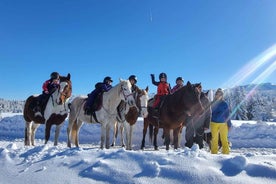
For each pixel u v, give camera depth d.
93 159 5.19
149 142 15.08
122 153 5.25
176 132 9.76
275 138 15.23
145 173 4.51
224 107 8.66
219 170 4.51
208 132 11.52
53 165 5.12
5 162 5.50
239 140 15.40
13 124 21.22
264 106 47.84
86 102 10.54
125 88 9.49
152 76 11.93
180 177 4.35
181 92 9.30
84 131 18.34
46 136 10.23
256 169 4.45
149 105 11.95
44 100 10.55
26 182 4.59
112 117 9.77
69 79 10.25
